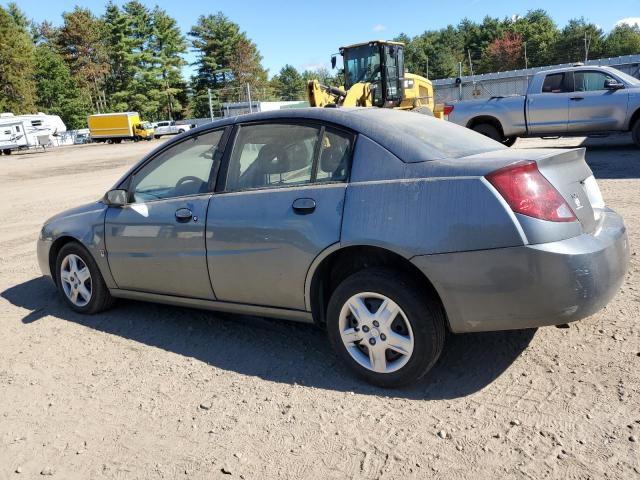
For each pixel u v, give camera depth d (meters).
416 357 2.98
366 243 3.01
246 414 3.00
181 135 4.10
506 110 12.73
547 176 2.86
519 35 101.94
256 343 3.93
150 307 4.84
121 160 27.69
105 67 87.19
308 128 3.45
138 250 4.14
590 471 2.32
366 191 3.09
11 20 78.88
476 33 121.75
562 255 2.68
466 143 3.39
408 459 2.51
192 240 3.78
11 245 8.07
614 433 2.55
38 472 2.64
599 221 3.14
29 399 3.34
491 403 2.90
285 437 2.76
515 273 2.71
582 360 3.23
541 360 3.29
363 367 3.18
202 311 4.65
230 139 3.79
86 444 2.84
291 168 3.47
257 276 3.49
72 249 4.66
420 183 2.94
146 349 3.96
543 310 2.73
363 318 3.12
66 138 66.31
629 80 11.77
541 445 2.52
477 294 2.79
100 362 3.80
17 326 4.60
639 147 12.09
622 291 4.22
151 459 2.67
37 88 80.62
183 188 3.99
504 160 2.87
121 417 3.07
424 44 119.81
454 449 2.55
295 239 3.27
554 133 12.41
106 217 4.38
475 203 2.77
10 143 43.50
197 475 2.53
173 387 3.37
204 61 92.00
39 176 21.64
